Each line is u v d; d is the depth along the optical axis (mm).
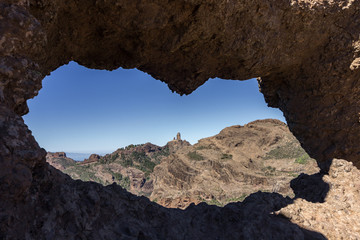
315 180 9898
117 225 4121
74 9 6781
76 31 7547
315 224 6148
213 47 8945
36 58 4551
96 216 3869
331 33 10477
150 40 8234
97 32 8055
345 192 8383
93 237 3541
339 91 11367
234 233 5086
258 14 8219
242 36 8602
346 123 11703
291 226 5406
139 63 9531
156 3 6906
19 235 2738
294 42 10109
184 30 7855
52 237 3020
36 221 3035
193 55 9406
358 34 10148
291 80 12633
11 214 2727
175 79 10758
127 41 8477
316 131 12469
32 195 3172
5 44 3441
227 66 10375
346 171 9133
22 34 3668
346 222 6699
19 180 2793
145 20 7207
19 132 3109
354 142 11844
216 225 5516
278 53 10086
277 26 9000
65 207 3451
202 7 7238
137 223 4375
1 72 3287
